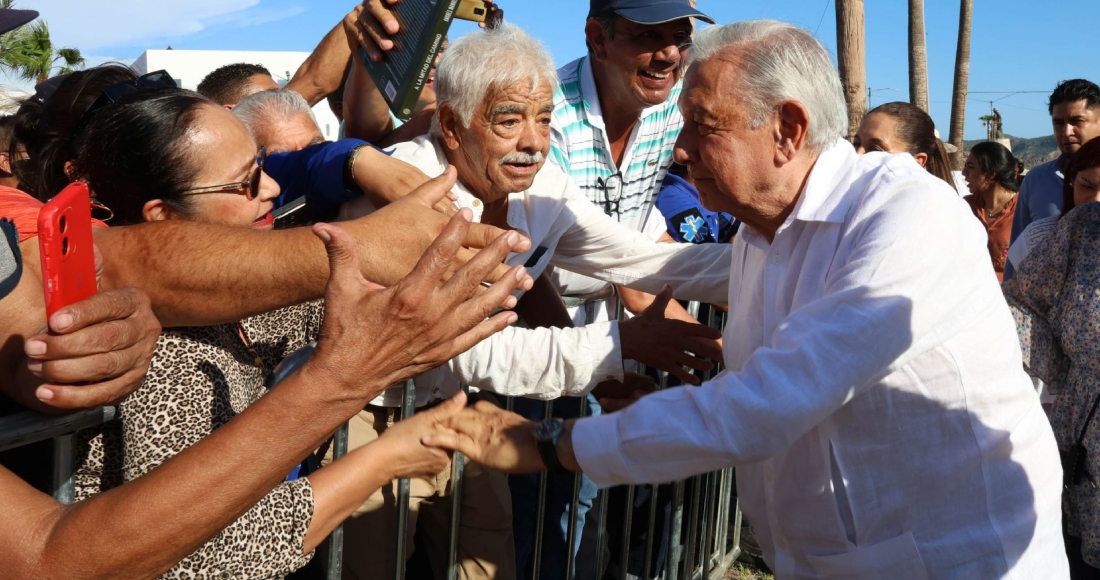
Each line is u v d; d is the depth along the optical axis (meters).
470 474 2.72
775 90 1.90
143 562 1.17
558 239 2.77
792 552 2.10
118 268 1.50
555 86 2.51
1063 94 5.40
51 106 1.94
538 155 2.49
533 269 2.71
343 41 3.43
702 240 3.82
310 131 2.95
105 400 1.29
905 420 1.90
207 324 1.51
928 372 1.89
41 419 1.36
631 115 3.50
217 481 1.19
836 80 1.96
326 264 1.44
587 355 2.37
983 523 1.95
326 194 2.31
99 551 1.13
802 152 1.96
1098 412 3.22
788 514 2.06
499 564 2.80
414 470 1.82
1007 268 4.59
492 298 1.36
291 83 3.48
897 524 1.95
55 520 1.16
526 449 1.83
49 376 1.22
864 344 1.73
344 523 2.49
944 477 1.92
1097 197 3.53
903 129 4.54
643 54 3.28
